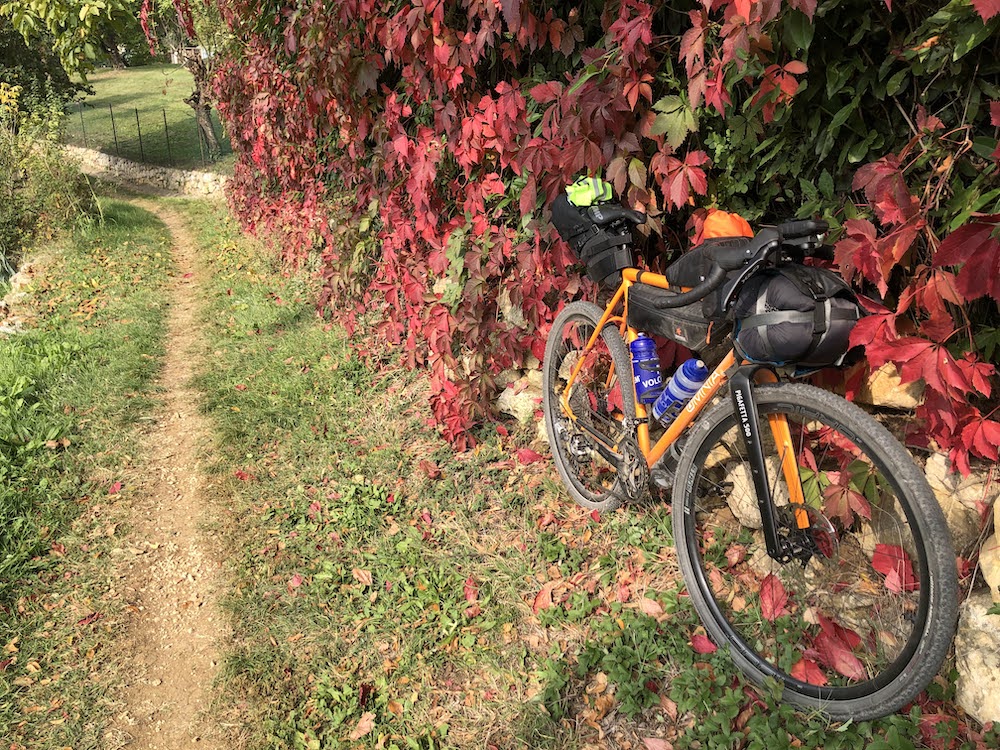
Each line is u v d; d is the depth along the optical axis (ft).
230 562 11.27
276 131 25.13
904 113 6.50
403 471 12.57
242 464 13.94
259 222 33.99
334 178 21.50
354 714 8.21
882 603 7.12
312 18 15.79
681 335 7.94
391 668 8.71
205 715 8.65
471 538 10.55
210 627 10.09
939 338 6.08
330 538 11.30
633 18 8.35
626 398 9.25
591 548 9.77
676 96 8.26
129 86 121.08
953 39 5.78
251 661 9.21
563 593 9.17
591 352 10.50
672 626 8.19
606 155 8.66
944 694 6.54
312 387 16.55
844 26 6.55
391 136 14.64
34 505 12.91
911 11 6.22
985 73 6.00
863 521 7.42
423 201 13.19
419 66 11.96
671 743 7.12
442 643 8.84
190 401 17.40
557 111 9.17
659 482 8.91
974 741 6.14
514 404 12.71
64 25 32.71
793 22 6.27
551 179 9.59
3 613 10.44
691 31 7.17
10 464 13.87
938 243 6.18
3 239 34.45
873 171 6.35
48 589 11.00
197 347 21.11
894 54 6.28
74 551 11.88
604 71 8.47
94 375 18.44
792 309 6.27
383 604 9.75
